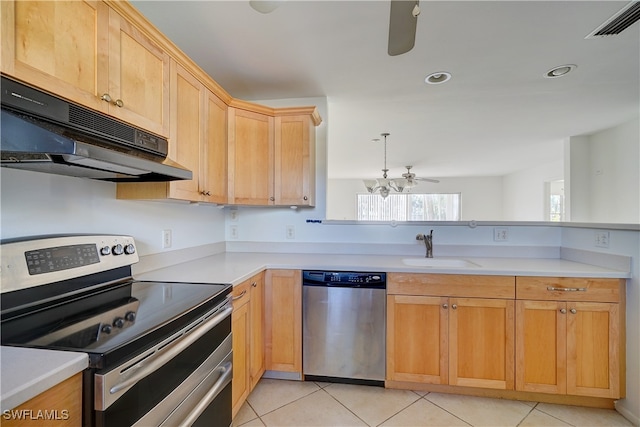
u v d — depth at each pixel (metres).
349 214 8.35
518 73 2.29
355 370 2.04
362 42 1.88
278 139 2.39
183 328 1.09
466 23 1.69
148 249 1.82
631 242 1.77
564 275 1.82
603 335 1.80
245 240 2.76
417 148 4.78
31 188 1.19
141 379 0.90
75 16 1.04
